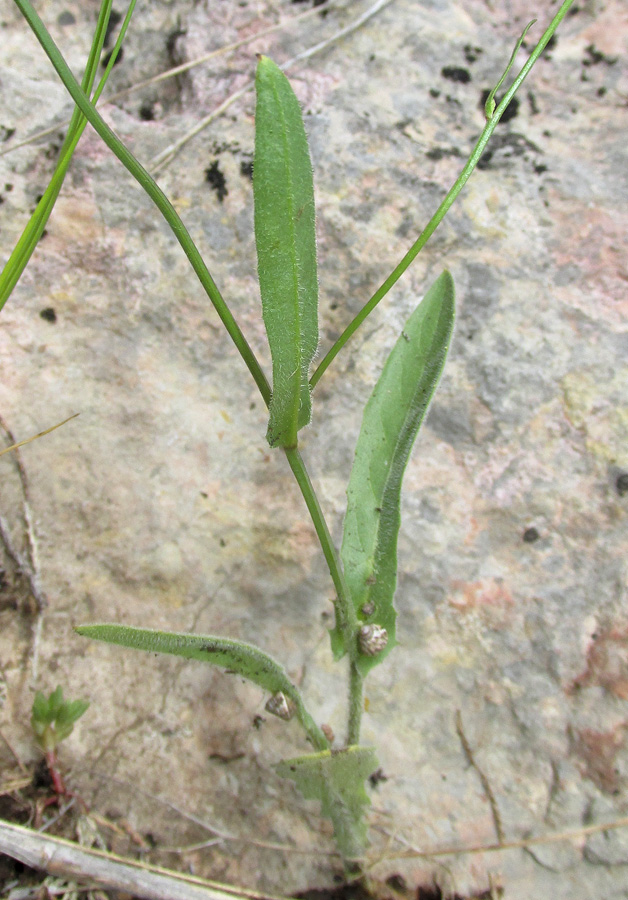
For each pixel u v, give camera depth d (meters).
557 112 0.24
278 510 0.21
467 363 0.21
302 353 0.14
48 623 0.21
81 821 0.20
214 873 0.20
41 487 0.21
